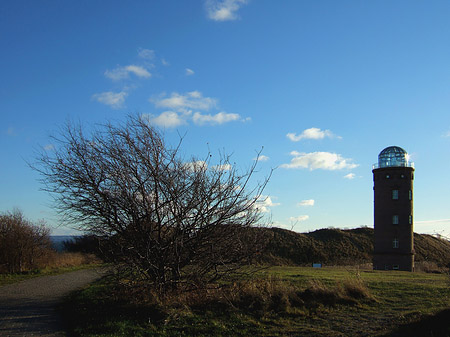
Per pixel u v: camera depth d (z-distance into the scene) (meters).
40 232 29.70
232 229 12.55
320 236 64.00
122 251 12.34
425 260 55.75
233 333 9.20
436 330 8.41
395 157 43.78
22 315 11.19
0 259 26.50
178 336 8.88
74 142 12.57
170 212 12.34
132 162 12.35
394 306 11.95
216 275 12.71
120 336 8.71
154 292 12.03
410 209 42.50
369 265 46.22
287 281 15.97
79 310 11.52
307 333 9.12
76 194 12.39
